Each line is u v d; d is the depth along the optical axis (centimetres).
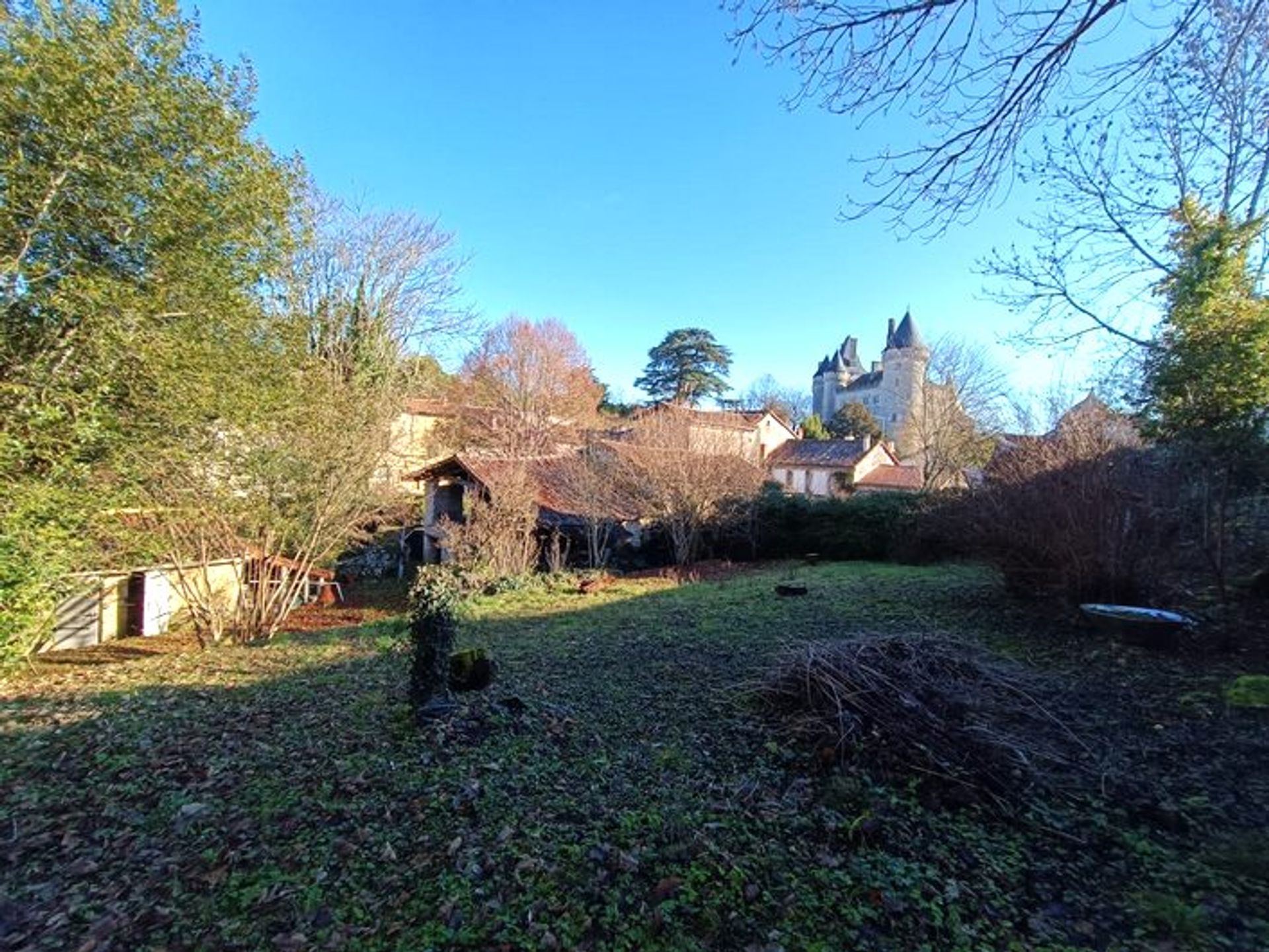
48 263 654
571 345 3569
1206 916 231
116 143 669
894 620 775
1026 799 315
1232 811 305
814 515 1875
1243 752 369
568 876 254
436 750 377
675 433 1905
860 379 6178
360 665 634
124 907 248
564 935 221
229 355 878
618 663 598
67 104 616
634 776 345
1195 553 670
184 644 1082
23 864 283
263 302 949
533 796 321
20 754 411
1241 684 451
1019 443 884
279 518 1058
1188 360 588
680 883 246
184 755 397
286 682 579
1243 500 639
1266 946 216
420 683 438
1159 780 338
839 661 406
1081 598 709
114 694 571
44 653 994
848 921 227
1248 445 570
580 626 812
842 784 319
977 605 833
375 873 261
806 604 909
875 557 1762
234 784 350
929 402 2638
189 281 773
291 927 231
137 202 700
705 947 215
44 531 695
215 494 964
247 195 809
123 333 704
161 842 295
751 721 421
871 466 3741
